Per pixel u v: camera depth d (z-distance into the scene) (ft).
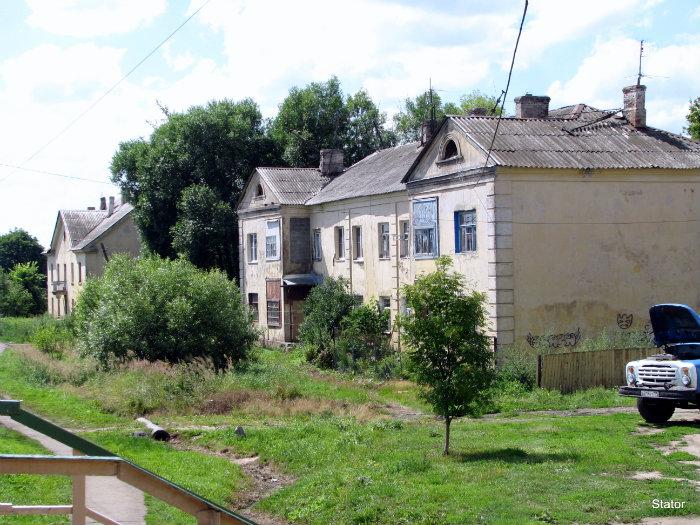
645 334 82.84
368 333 101.86
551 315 82.33
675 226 86.74
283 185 134.62
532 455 45.32
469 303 47.01
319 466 47.55
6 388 79.97
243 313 98.73
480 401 47.19
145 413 69.26
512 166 80.02
